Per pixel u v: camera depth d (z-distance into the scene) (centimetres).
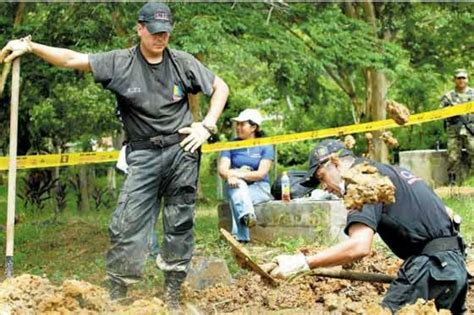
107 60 731
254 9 1703
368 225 551
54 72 1867
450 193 1670
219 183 1608
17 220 1861
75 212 2061
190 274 881
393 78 2030
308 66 1711
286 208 1234
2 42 1731
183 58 745
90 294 592
